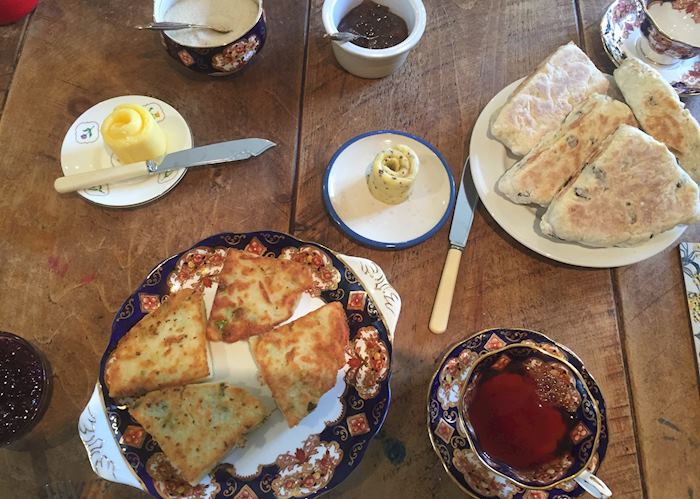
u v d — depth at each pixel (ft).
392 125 1.70
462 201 1.60
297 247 1.47
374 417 1.35
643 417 1.42
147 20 1.80
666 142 1.47
